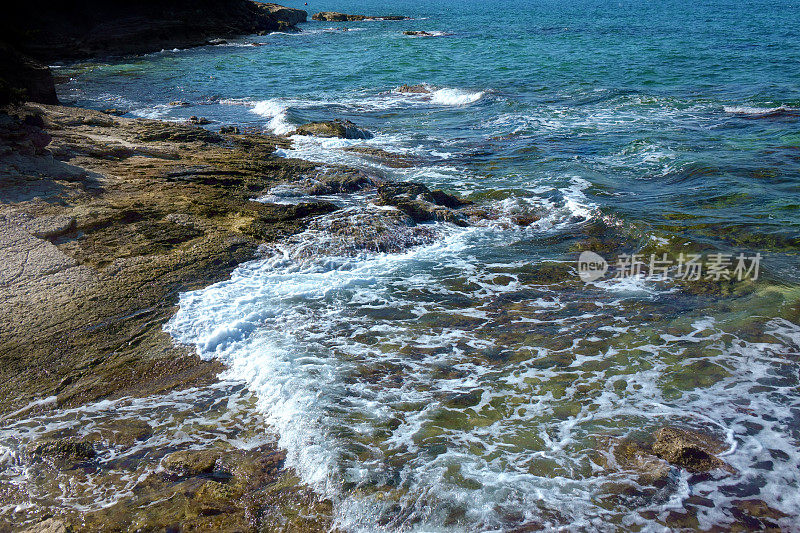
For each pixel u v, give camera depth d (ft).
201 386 21.02
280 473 16.85
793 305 24.90
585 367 21.50
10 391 20.57
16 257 27.48
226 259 29.40
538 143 53.47
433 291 27.50
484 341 23.38
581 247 32.12
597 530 14.78
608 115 64.59
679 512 15.28
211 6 168.14
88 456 17.66
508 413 19.19
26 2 121.60
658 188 40.65
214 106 75.46
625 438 17.88
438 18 245.24
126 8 142.10
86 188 35.17
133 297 25.75
